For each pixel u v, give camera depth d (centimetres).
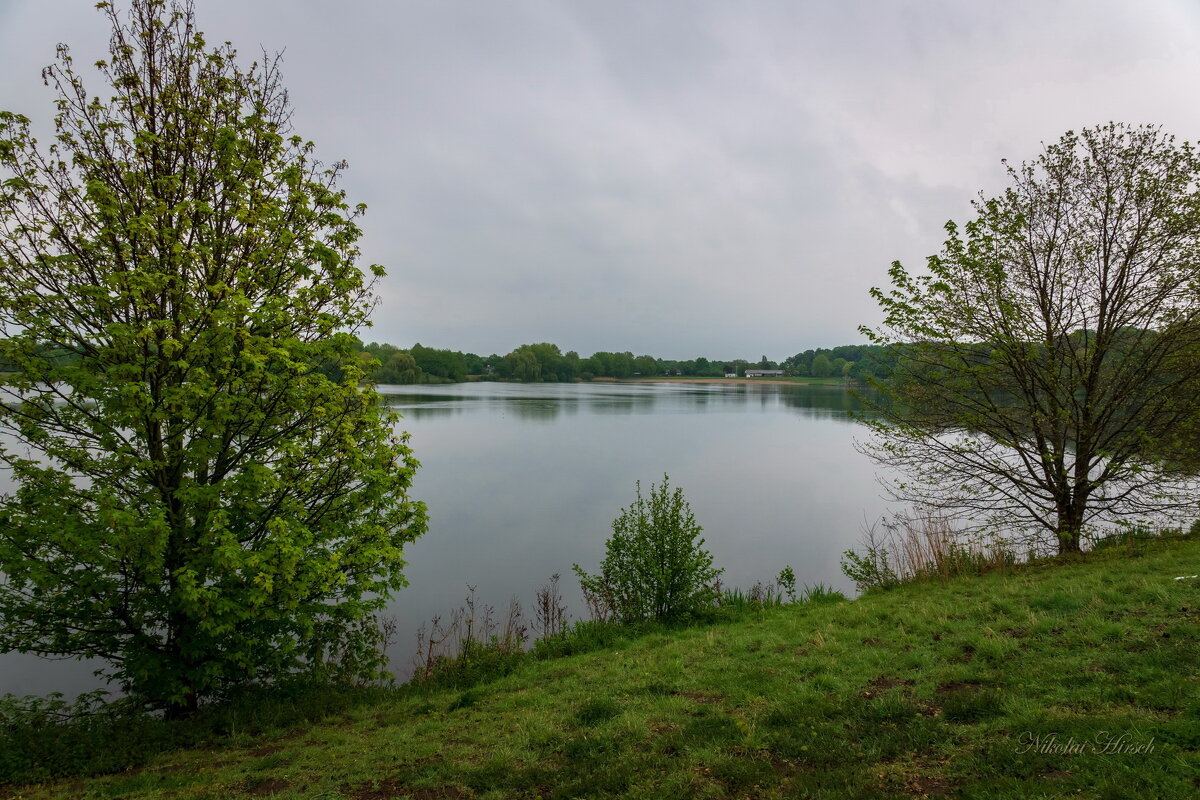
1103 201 1249
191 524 870
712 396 13750
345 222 940
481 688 921
